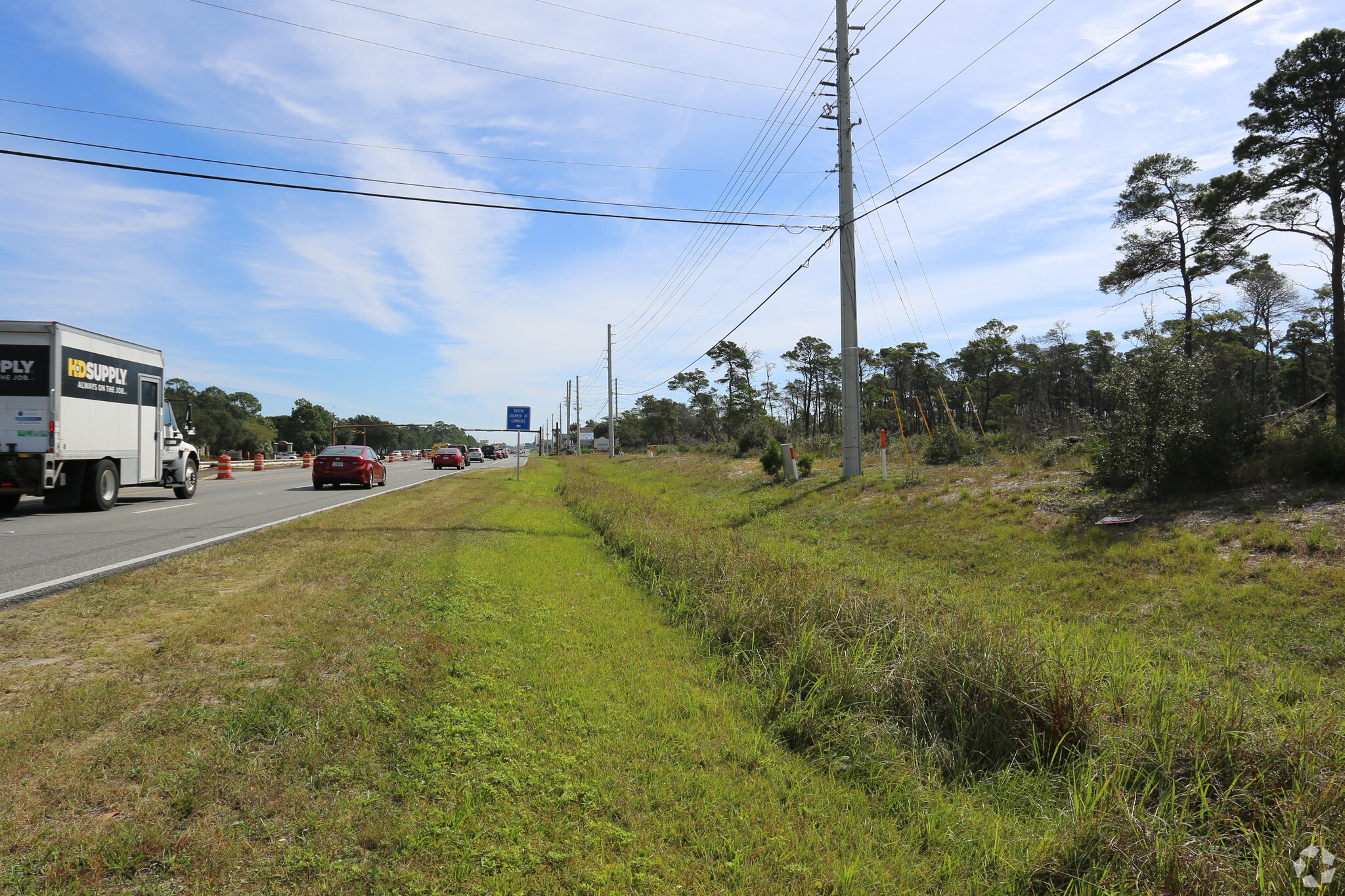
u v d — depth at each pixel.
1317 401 21.12
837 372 71.88
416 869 3.04
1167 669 5.78
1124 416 11.52
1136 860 3.15
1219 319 46.97
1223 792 3.68
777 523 15.44
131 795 3.41
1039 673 4.93
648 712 5.00
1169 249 32.78
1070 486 12.88
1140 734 4.19
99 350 15.55
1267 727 4.10
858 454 18.92
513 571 9.62
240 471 43.69
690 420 109.38
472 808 3.52
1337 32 23.72
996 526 11.59
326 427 144.75
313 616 6.58
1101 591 8.37
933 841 3.67
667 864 3.25
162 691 4.67
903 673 5.27
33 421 13.95
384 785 3.67
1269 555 8.16
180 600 7.06
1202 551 8.61
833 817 3.83
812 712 4.94
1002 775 4.34
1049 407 60.31
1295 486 10.03
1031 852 3.42
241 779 3.60
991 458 18.77
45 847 2.97
